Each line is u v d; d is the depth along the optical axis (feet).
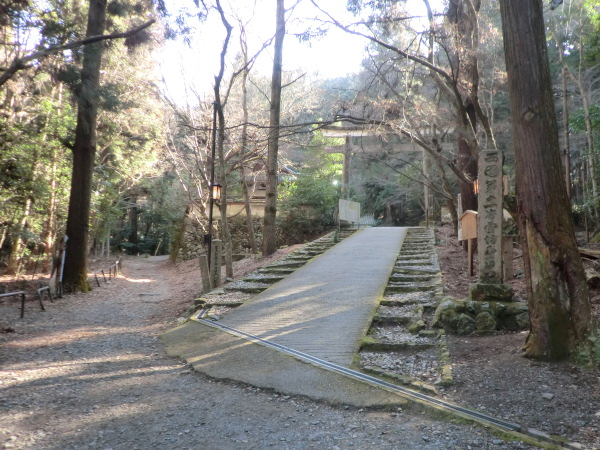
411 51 41.52
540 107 17.29
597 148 50.14
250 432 13.41
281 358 19.63
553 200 17.12
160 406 15.62
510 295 22.41
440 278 31.91
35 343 25.88
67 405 15.87
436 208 98.32
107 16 47.96
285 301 29.96
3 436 13.34
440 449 11.82
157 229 150.92
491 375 16.24
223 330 25.07
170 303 41.60
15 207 53.57
